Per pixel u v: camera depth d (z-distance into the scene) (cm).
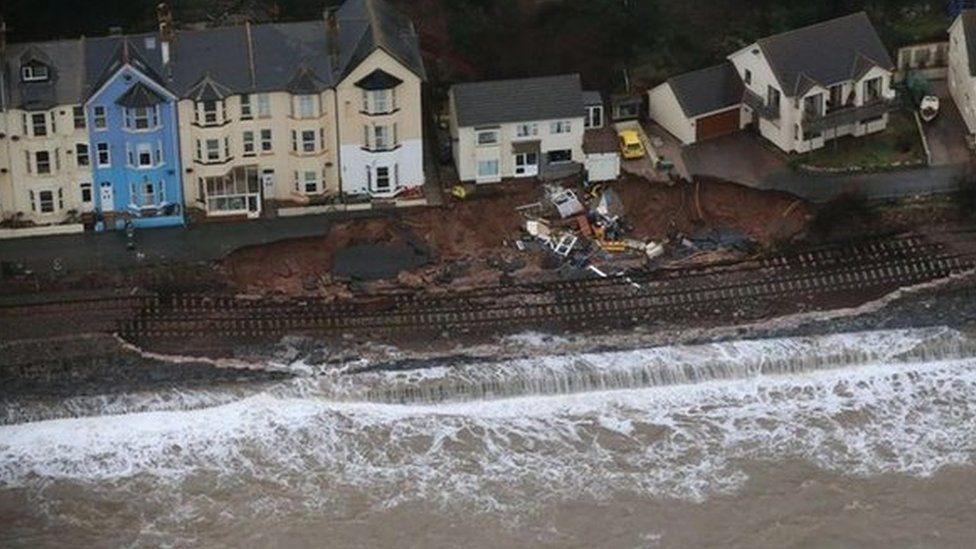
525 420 17912
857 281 19638
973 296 19438
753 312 19262
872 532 16400
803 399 18200
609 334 18925
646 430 17762
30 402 17912
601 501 16788
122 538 16312
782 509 16675
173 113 19938
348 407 18025
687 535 16362
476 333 18925
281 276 19688
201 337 18738
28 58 19650
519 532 16400
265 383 18212
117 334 18688
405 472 17175
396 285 19550
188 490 16925
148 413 17862
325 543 16262
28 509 16675
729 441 17588
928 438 17612
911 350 18750
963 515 16600
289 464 17275
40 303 18988
